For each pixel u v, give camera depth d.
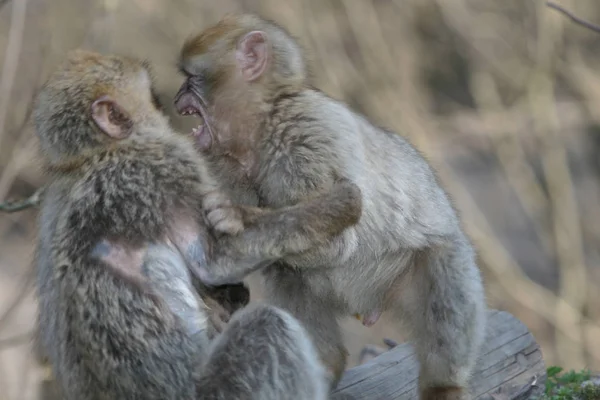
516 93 28.58
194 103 11.39
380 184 11.48
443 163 26.16
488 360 12.66
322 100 11.18
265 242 9.96
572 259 26.36
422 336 11.81
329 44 26.22
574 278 26.17
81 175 9.86
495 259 25.41
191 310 9.59
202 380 9.34
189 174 10.03
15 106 21.61
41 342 10.00
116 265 9.41
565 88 29.08
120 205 9.64
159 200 9.79
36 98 10.48
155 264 9.55
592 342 25.14
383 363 12.43
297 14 25.77
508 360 12.77
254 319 9.52
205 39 11.37
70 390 9.37
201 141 11.30
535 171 28.52
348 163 10.87
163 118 10.41
